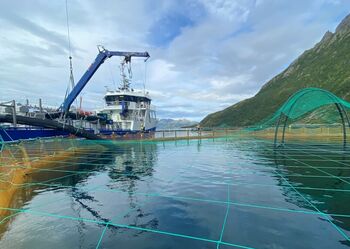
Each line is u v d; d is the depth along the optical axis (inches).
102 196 299.7
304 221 216.8
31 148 657.0
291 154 631.8
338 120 1314.0
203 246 179.8
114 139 1021.8
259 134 1384.1
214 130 1489.9
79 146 842.2
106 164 525.0
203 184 346.6
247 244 180.4
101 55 1071.6
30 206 267.0
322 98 693.9
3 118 626.8
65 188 335.6
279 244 179.2
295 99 696.4
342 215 228.1
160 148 851.4
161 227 211.9
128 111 1337.4
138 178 391.2
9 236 200.8
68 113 954.1
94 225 218.8
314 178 367.9
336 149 724.7
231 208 251.4
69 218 234.5
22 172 413.1
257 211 241.4
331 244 177.8
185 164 515.2
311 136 1187.9
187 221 222.5
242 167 466.3
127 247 181.2
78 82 1042.7
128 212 247.3
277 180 360.2
